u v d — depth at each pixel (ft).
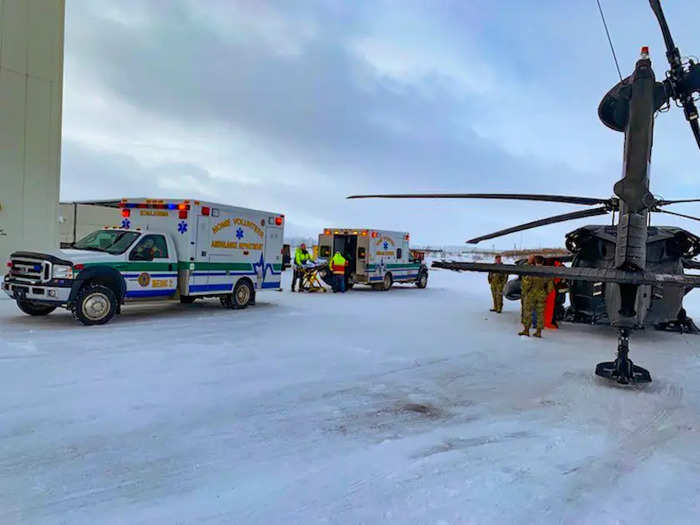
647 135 14.46
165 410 16.34
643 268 15.87
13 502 10.39
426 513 10.46
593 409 18.20
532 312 36.50
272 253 45.39
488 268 17.03
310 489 11.37
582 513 10.68
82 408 16.14
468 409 17.88
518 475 12.45
